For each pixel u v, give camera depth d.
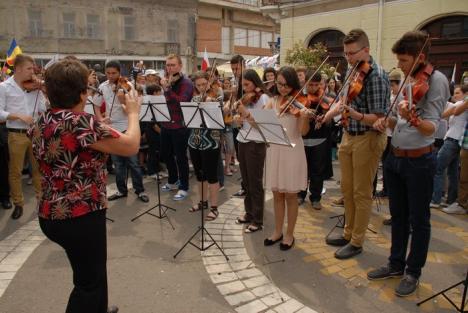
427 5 10.71
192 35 29.34
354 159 3.38
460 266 3.39
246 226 4.34
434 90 2.63
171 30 28.34
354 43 3.14
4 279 3.20
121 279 3.20
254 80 3.93
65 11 24.25
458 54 10.58
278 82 3.46
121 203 5.11
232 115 4.19
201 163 4.59
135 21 26.64
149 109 4.23
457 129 4.63
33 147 2.02
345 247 3.60
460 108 4.33
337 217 4.60
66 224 1.98
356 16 12.36
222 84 7.69
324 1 13.05
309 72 4.52
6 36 23.16
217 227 4.32
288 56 12.30
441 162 4.78
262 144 3.98
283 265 3.43
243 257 3.59
